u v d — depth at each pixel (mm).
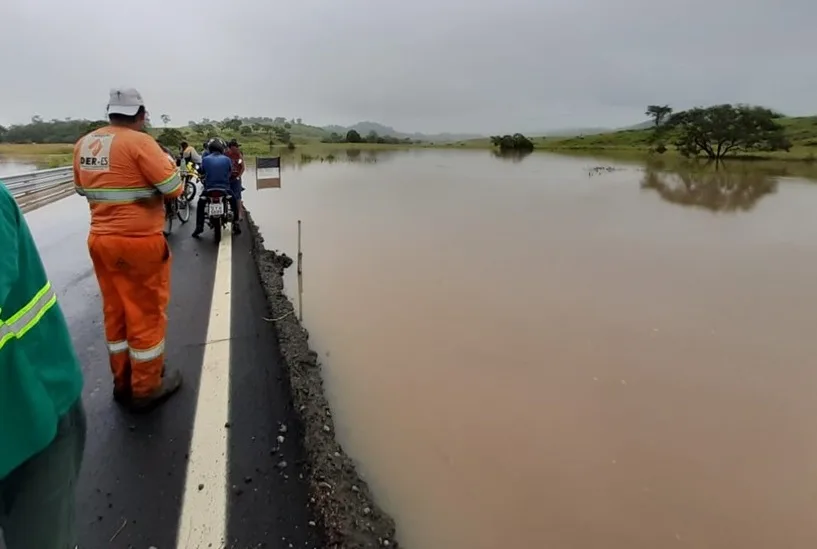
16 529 1242
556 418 4469
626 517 3336
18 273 1148
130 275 3139
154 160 2998
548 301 7527
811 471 3855
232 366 4121
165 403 3506
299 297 6719
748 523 3342
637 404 4766
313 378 4230
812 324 6793
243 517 2521
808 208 18672
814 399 4914
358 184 25891
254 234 9875
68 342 1358
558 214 16391
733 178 33344
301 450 3100
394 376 5031
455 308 7055
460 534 3084
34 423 1187
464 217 15172
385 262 9398
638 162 54969
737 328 6660
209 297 5824
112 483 2678
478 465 3764
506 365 5414
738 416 4598
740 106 58562
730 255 10820
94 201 3037
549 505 3406
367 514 2781
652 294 7988
